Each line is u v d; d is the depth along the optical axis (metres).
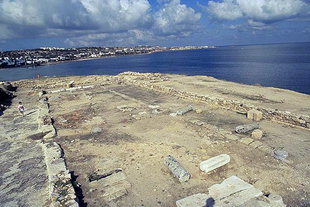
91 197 8.41
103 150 12.07
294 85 36.22
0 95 25.17
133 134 13.97
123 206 7.91
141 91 26.45
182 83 29.59
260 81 41.28
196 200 7.52
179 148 11.77
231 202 7.35
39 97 26.33
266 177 9.05
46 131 14.75
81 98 24.33
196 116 16.58
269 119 15.29
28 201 8.37
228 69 63.50
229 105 17.98
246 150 11.23
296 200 7.73
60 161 10.66
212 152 11.23
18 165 10.97
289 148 11.20
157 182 9.12
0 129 16.03
